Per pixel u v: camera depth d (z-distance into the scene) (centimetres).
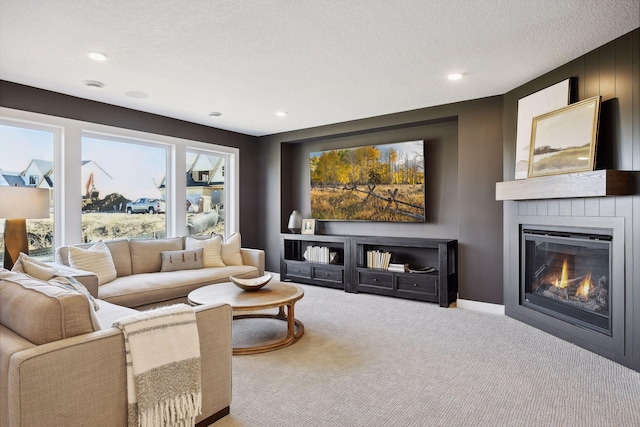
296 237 568
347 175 554
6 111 362
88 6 231
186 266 444
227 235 601
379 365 269
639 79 260
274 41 279
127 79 360
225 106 453
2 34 268
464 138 434
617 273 275
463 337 329
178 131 517
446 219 483
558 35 271
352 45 286
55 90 392
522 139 368
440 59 313
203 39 276
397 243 470
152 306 365
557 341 319
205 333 192
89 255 366
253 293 322
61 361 141
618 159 275
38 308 149
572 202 312
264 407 213
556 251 342
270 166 622
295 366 268
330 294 495
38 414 135
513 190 359
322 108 462
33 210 311
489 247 418
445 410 209
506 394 227
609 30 264
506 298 397
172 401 170
